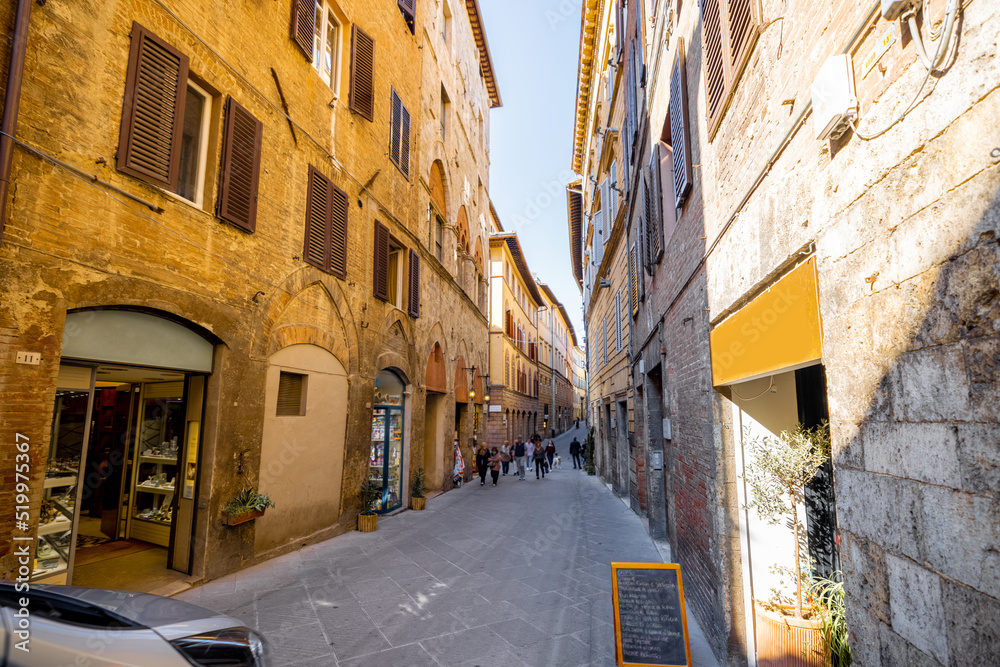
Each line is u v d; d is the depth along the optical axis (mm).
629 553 8539
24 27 4363
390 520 11461
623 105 12938
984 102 1571
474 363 22344
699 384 5453
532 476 23438
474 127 23000
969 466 1633
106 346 5375
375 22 11828
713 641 4836
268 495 7750
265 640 3271
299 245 8461
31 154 4469
